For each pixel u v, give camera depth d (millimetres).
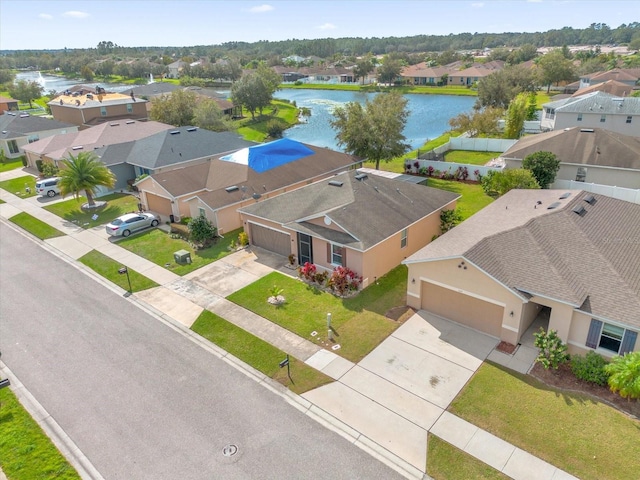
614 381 14133
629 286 16172
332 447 13430
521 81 86250
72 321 20609
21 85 96062
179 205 31906
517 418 14125
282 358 17500
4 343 19094
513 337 17547
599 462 12484
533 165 34219
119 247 28734
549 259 17781
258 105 82062
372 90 126875
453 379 15977
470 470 12484
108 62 167625
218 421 14539
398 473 12523
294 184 34469
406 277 23391
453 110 90625
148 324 20172
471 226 22250
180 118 58562
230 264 25719
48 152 44250
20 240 30672
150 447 13648
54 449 13711
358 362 17094
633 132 48625
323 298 21688
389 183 28125
